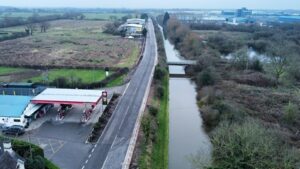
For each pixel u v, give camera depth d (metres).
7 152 55.94
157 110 98.44
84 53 188.50
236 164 56.97
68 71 142.50
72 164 66.25
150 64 160.75
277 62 151.88
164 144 79.88
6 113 84.19
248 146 57.59
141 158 68.75
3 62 156.88
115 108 98.75
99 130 82.69
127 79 131.75
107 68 142.12
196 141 85.56
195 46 196.62
